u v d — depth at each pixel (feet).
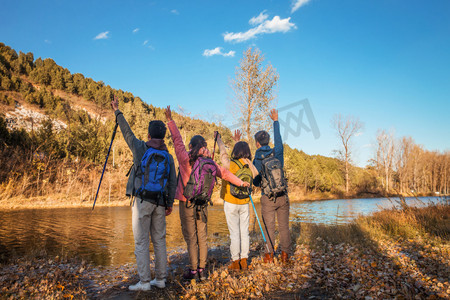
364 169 186.39
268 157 13.04
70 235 25.99
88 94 289.33
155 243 9.64
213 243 20.56
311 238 18.84
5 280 10.39
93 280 11.33
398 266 11.23
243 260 11.82
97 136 142.92
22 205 67.46
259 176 12.87
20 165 90.84
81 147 127.03
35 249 18.66
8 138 106.42
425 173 183.01
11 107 200.34
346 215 46.52
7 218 41.27
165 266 9.70
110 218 42.75
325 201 113.50
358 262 11.68
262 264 12.03
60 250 18.92
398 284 9.06
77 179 98.68
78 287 9.96
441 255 12.82
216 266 12.67
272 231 12.39
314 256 13.67
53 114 205.98
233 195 11.42
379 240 17.75
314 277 10.39
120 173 112.06
